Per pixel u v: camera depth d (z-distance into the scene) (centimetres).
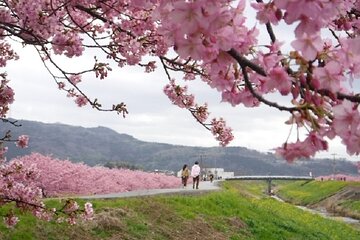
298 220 3005
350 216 5691
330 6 225
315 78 249
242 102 299
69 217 918
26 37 577
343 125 242
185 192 2877
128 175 3631
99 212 1722
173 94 813
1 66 867
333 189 7581
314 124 254
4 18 574
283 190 10869
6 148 833
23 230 1343
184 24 239
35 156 2636
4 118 778
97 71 683
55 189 2586
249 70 290
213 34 252
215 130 817
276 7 248
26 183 861
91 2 652
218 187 4019
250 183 14388
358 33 391
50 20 557
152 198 2150
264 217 2550
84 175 2880
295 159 263
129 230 1644
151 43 695
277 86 256
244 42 262
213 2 235
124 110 723
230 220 2211
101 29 750
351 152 244
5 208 1391
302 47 241
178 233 1834
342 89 252
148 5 335
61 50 645
